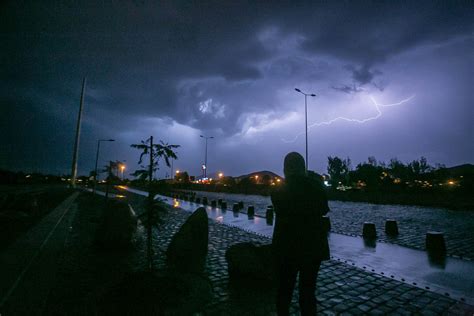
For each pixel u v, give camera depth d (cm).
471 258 638
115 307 314
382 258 637
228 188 5119
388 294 415
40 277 445
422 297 404
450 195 2602
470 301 389
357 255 666
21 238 747
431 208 2084
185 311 318
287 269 255
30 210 1366
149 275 371
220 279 476
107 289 363
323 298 399
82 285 427
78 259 580
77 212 1438
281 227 257
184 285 373
